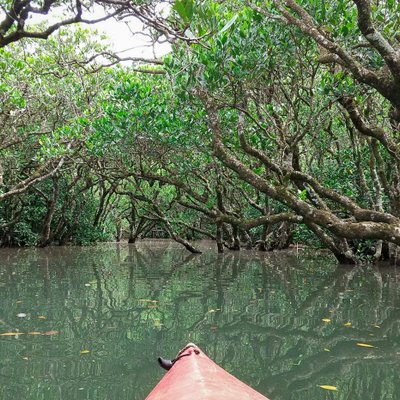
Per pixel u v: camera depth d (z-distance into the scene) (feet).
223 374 6.56
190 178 50.65
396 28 19.57
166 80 34.91
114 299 22.70
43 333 16.46
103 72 43.29
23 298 22.70
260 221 23.76
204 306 21.18
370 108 31.65
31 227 64.59
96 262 41.52
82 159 49.26
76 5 18.66
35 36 19.63
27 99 42.29
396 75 15.19
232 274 32.91
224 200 53.42
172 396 5.30
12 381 12.16
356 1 14.48
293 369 13.20
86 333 16.47
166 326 17.52
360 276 31.68
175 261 43.34
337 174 39.52
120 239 90.53
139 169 46.01
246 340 15.84
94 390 11.68
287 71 26.45
